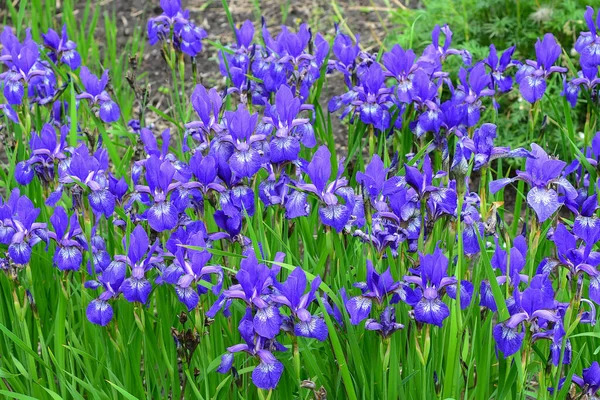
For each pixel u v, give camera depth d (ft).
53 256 5.93
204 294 5.47
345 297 5.41
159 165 5.47
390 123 6.49
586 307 5.92
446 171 5.58
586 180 6.09
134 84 6.79
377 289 5.20
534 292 5.10
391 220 5.46
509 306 5.24
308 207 5.75
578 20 7.89
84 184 5.55
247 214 5.50
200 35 6.93
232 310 5.66
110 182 5.63
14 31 10.04
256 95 6.66
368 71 6.26
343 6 10.54
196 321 5.43
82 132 6.77
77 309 6.11
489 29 8.20
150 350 5.78
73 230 5.62
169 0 6.84
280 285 5.13
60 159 5.97
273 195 5.58
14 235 5.57
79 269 5.71
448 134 5.95
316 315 5.30
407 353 5.57
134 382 5.77
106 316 5.46
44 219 6.20
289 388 5.57
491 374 5.92
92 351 5.94
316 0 10.71
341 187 5.53
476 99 6.31
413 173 5.30
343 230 5.69
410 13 9.02
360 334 5.49
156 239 5.79
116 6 10.94
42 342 5.78
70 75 6.64
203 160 5.44
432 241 5.65
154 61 10.02
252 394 5.74
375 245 5.42
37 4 9.07
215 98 5.74
